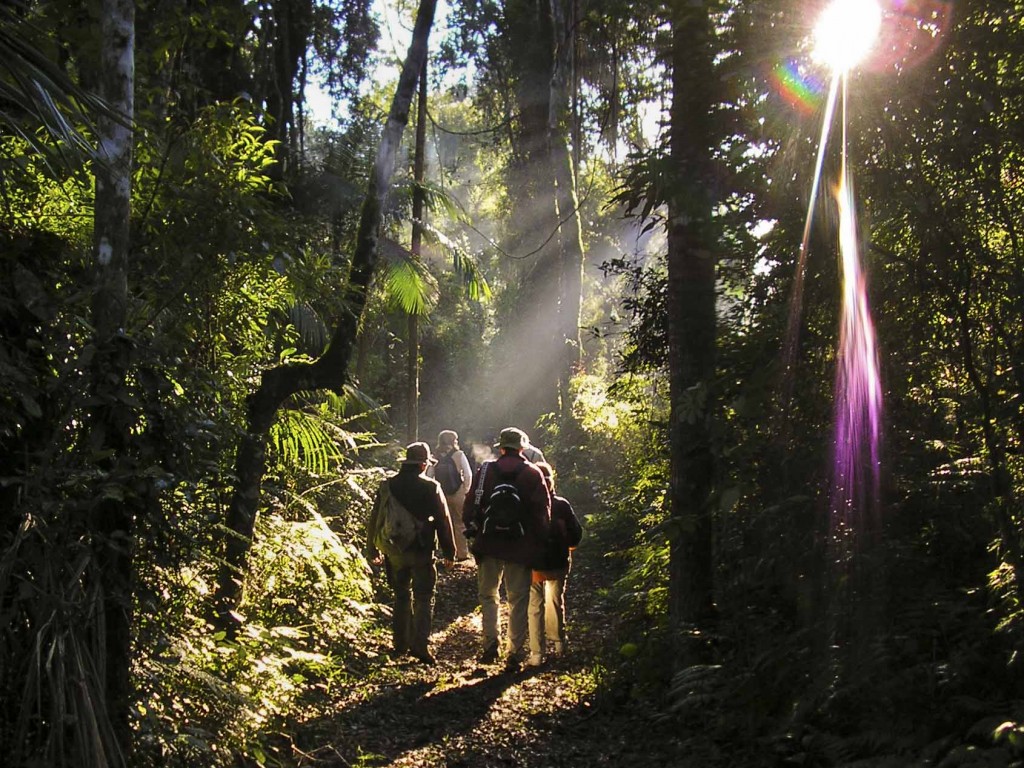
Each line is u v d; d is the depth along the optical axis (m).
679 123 5.81
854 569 4.76
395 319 22.48
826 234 5.17
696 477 6.21
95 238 4.12
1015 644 3.91
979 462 4.84
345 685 6.93
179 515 4.36
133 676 4.21
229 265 5.91
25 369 3.57
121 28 4.21
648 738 5.60
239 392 6.52
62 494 3.66
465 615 9.93
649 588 8.17
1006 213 4.52
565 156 22.23
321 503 9.66
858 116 4.66
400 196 14.65
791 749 4.57
